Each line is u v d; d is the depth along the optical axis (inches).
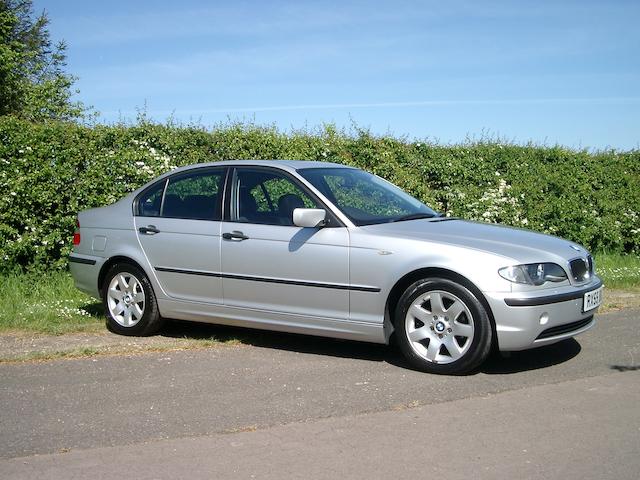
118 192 394.6
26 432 190.7
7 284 357.7
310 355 267.6
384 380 233.5
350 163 465.7
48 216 379.9
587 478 158.2
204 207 287.0
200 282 282.5
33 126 405.1
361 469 164.2
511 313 229.0
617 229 507.5
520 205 494.6
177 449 177.5
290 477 160.7
